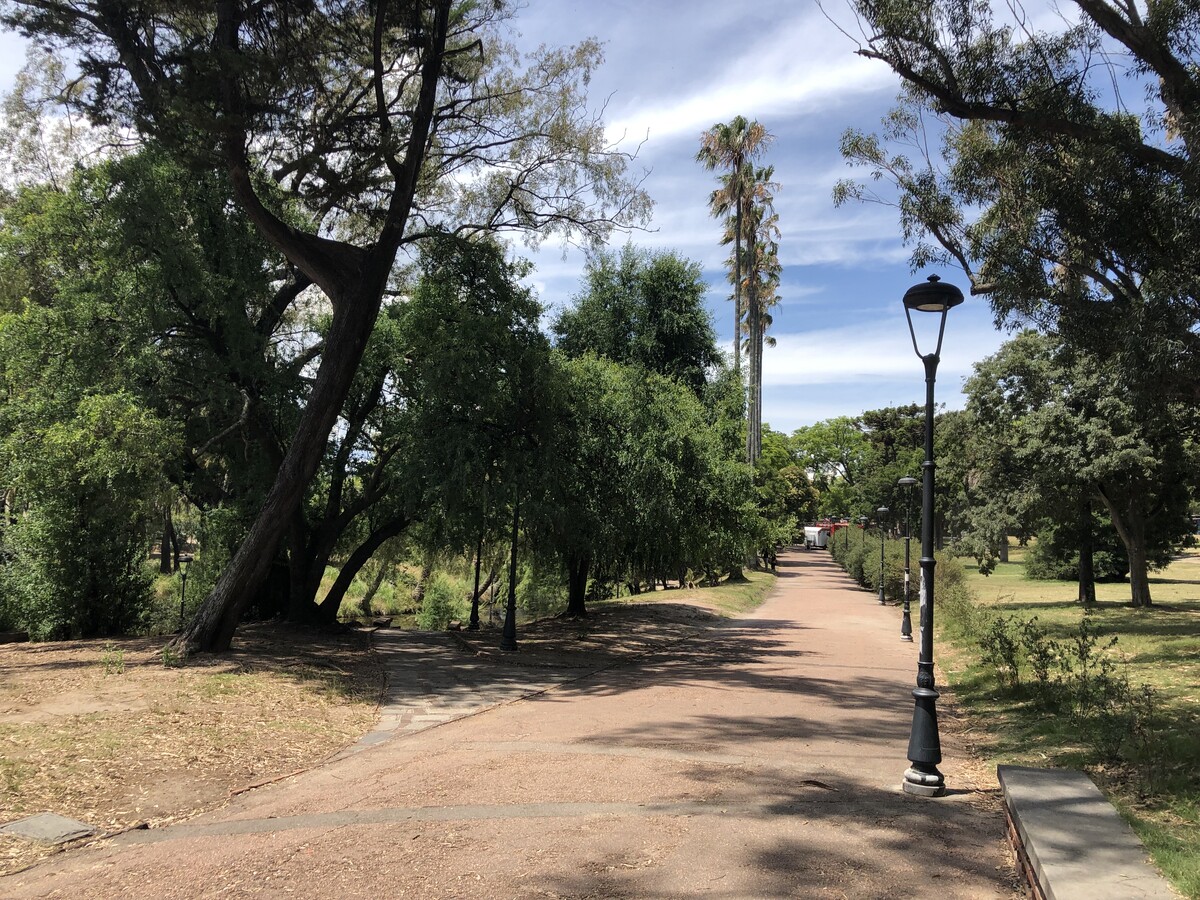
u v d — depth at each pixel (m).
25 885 4.76
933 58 8.84
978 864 4.85
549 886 4.55
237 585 13.70
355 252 14.23
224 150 12.03
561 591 28.25
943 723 9.77
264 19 12.49
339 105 14.59
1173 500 25.44
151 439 13.07
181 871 4.92
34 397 14.16
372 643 17.17
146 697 9.93
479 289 17.28
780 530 30.69
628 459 18.08
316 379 13.98
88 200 14.45
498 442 16.62
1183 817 5.16
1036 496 24.53
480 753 7.99
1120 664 12.70
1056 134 8.80
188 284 14.03
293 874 4.82
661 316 24.91
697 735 8.79
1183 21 7.76
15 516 17.06
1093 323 8.87
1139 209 8.27
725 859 4.94
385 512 19.50
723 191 43.09
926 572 6.83
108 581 16.41
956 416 27.28
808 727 9.30
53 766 7.04
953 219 10.27
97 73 12.43
